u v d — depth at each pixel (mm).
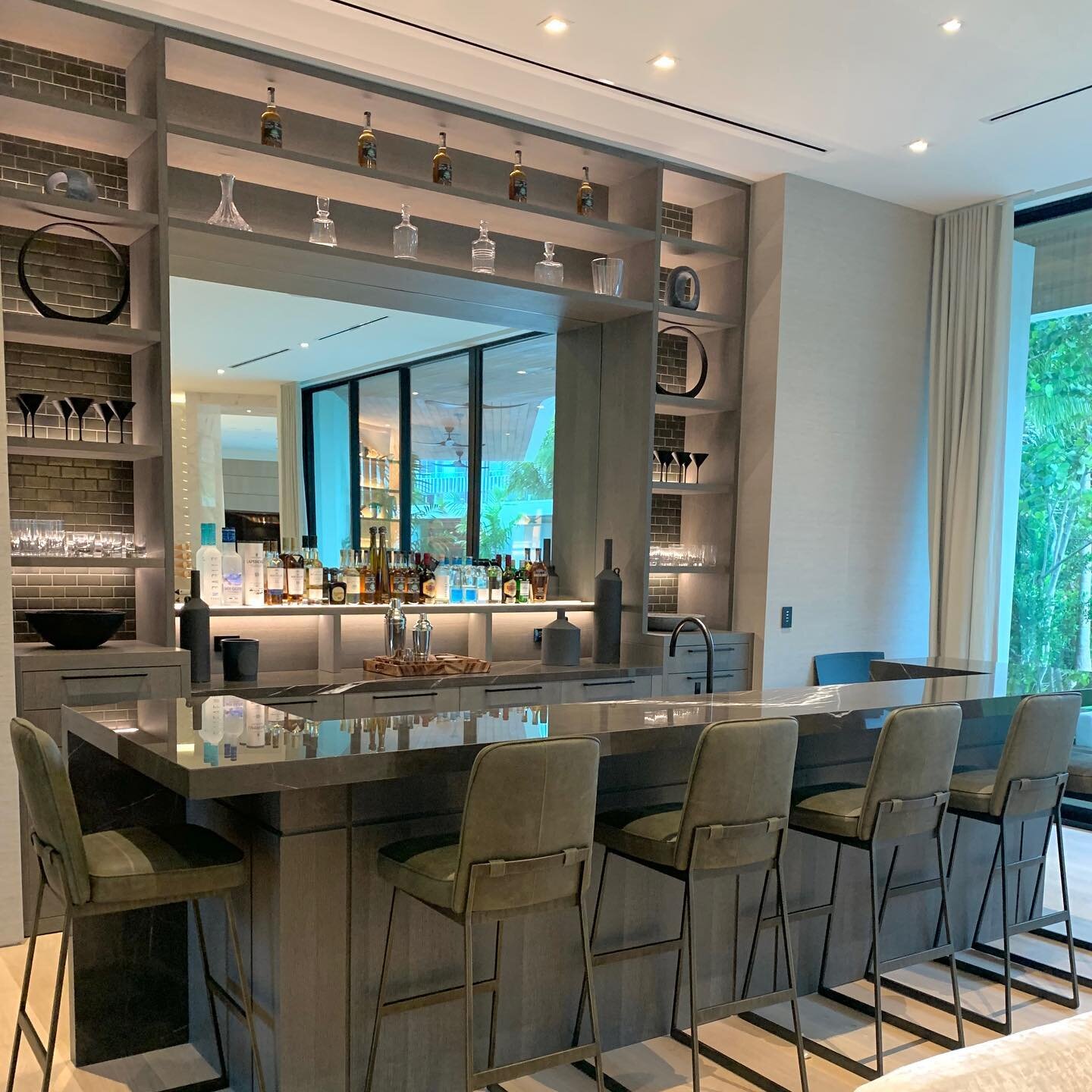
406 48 4188
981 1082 1124
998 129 4938
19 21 3832
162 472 4055
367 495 5051
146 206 4059
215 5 3846
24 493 4172
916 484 6355
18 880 3752
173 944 3008
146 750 2318
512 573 5547
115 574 4395
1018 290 6203
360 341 4988
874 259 6051
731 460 5871
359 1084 2570
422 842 2504
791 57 4219
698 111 4797
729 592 5871
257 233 4188
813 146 5211
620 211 5602
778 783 2729
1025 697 3291
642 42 4113
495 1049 2814
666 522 6168
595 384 5797
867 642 6145
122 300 4148
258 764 2160
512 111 4812
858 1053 3109
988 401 5938
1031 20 3859
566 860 2342
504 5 3830
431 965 2684
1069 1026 1267
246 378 4648
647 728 2758
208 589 4535
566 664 5301
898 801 2980
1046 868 5012
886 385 6164
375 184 4590
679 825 2645
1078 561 5922
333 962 2518
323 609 4691
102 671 3861
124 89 4227
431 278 4707
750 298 5828
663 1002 3197
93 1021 2896
